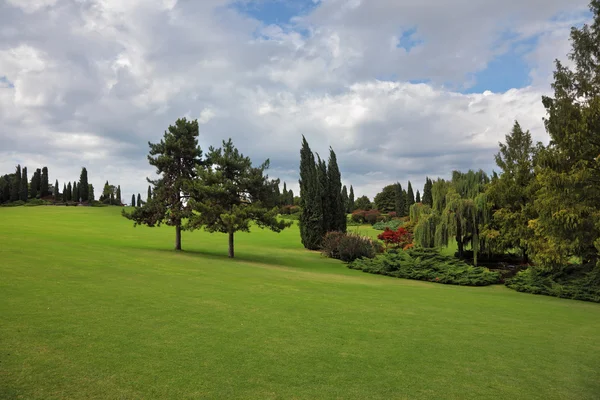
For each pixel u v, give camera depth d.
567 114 18.02
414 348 9.87
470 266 31.25
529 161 32.22
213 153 34.94
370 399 6.69
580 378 8.55
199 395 6.34
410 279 29.83
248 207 32.88
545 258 23.91
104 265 20.06
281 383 7.09
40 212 80.44
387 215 94.12
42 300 11.62
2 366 6.85
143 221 36.69
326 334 10.57
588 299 22.86
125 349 8.17
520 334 12.41
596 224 17.61
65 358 7.43
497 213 32.50
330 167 51.28
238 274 22.12
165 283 16.67
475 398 7.06
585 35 18.30
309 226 48.31
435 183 38.91
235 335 9.81
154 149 36.19
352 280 25.34
